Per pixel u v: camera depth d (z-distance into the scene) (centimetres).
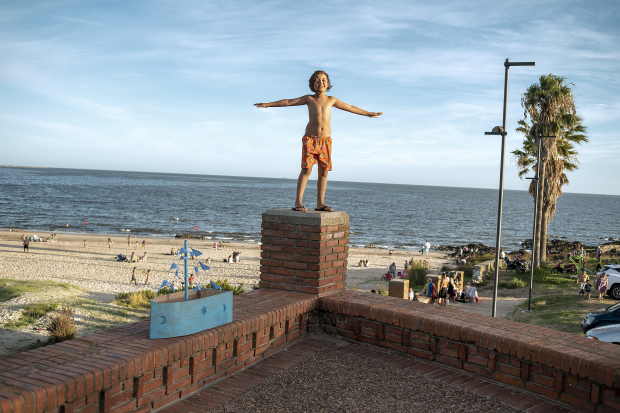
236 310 428
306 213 493
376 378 388
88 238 5475
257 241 6006
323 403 341
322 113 501
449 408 333
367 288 2738
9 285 2169
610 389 304
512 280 2500
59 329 1488
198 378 356
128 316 1828
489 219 11200
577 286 2234
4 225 6662
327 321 499
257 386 368
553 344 352
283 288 516
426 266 3312
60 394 248
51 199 11619
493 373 380
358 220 9775
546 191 2927
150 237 5912
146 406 311
